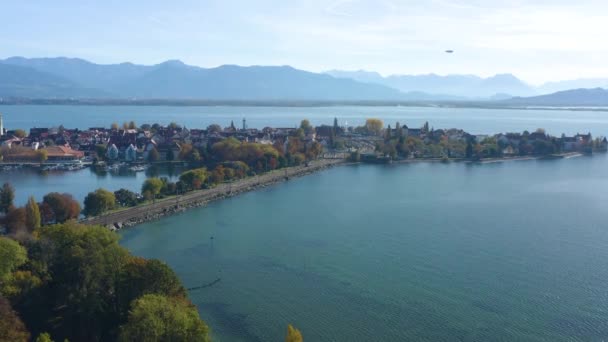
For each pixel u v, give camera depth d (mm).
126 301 113812
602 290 149625
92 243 126125
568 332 126812
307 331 126750
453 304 140625
